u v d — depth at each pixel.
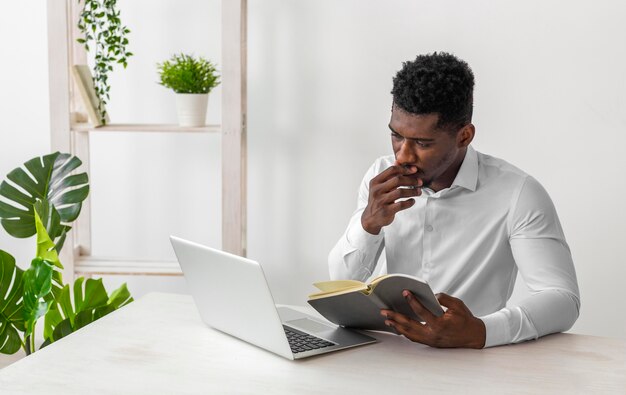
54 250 2.25
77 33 3.15
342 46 3.17
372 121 3.20
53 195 2.55
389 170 1.82
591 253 3.09
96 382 1.45
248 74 3.25
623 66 2.97
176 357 1.58
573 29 2.99
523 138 3.09
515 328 1.66
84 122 3.10
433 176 1.82
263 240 3.35
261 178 3.31
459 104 1.74
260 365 1.54
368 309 1.65
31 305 2.17
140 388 1.42
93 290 2.47
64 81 2.93
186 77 2.97
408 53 3.13
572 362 1.57
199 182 3.35
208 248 1.65
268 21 3.20
